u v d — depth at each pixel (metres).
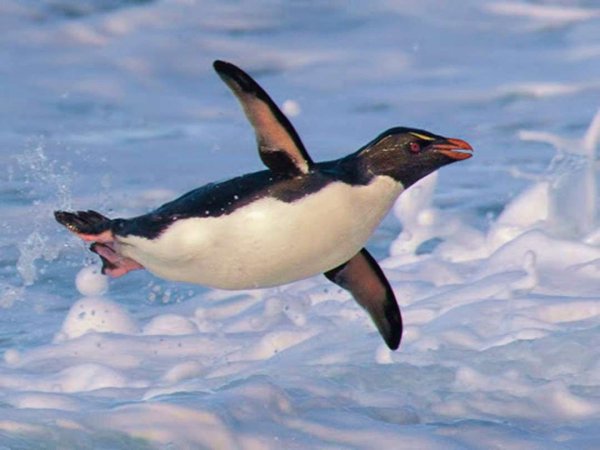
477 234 18.42
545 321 14.45
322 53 34.25
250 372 13.34
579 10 36.94
